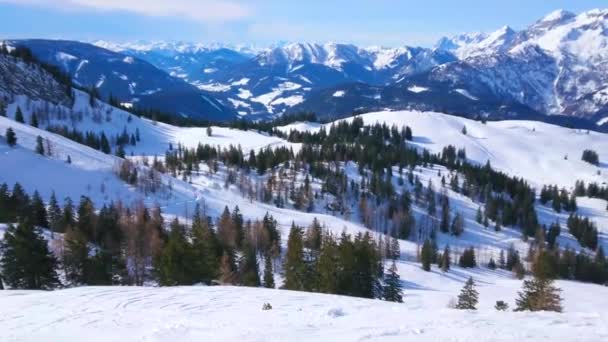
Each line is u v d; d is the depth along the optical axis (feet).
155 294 81.15
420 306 69.31
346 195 542.98
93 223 248.52
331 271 143.54
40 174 408.05
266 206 479.82
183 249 155.33
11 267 145.59
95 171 446.60
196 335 50.75
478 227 542.57
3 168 395.34
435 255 373.81
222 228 303.89
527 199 589.32
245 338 47.98
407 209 515.09
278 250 281.95
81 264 161.17
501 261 406.62
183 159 615.98
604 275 354.13
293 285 157.99
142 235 215.31
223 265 173.88
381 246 358.43
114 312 65.62
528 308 125.49
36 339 52.54
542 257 265.95
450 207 577.43
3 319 63.21
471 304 157.28
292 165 610.24
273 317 59.98
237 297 78.48
